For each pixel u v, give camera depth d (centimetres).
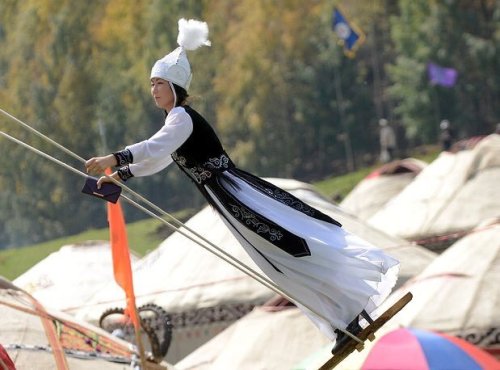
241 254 4759
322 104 14988
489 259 3697
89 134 12900
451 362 2903
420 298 3656
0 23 13312
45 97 12900
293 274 1925
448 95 14100
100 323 3247
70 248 5334
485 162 6306
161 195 12900
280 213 1933
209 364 3941
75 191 12438
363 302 1927
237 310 4572
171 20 13312
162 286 4759
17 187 12219
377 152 15012
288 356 3797
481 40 13862
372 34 15588
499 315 3503
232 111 14525
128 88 13225
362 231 4809
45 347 2853
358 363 3016
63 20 13138
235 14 14625
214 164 1934
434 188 6469
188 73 1936
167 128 1880
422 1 14162
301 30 14888
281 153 14675
